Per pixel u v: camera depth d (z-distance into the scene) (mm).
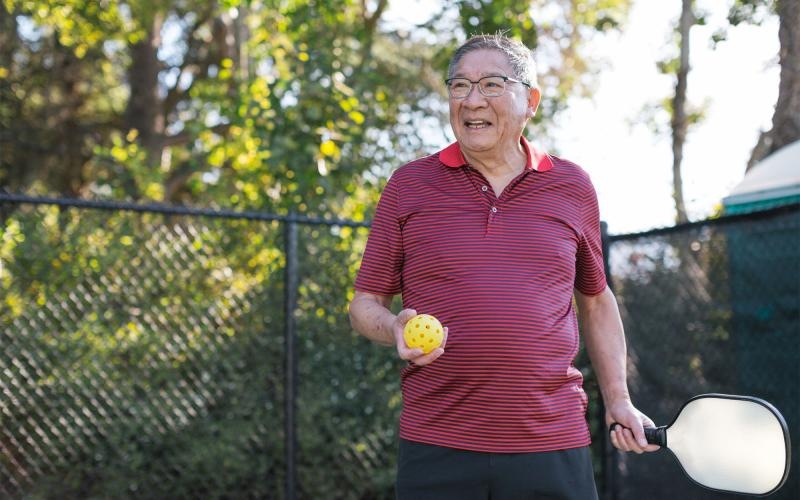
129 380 4750
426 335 2129
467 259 2369
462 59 2447
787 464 1942
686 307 5035
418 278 2432
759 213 4488
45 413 4570
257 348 5031
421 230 2436
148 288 4789
